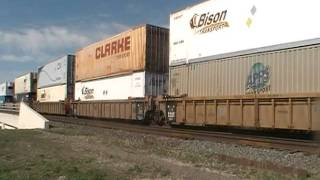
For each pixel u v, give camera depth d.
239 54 23.06
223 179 11.58
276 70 20.70
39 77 64.19
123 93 36.25
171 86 29.09
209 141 20.56
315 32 18.78
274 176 11.89
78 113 45.88
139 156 16.12
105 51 40.19
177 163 14.45
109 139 22.59
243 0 22.98
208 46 25.58
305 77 19.17
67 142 21.53
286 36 20.22
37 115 38.22
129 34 35.50
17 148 19.12
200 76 26.22
